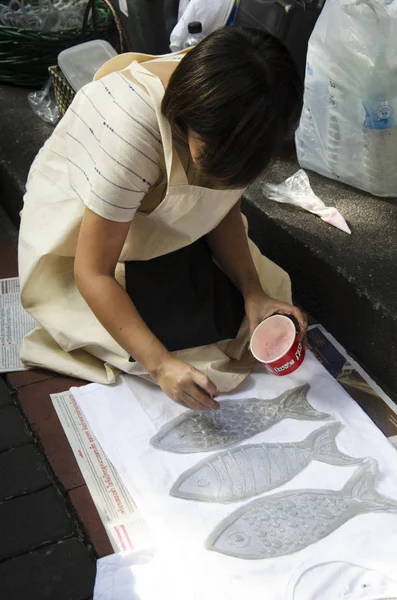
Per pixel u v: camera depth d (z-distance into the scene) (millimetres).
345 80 1797
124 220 1333
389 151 1825
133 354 1392
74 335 1561
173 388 1356
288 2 1988
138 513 1317
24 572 1227
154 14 2441
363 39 1716
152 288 1528
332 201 1938
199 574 1184
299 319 1529
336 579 1167
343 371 1628
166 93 1148
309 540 1230
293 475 1354
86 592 1196
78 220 1507
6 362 1666
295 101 1132
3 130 2422
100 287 1370
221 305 1589
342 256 1723
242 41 1093
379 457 1379
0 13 2660
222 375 1531
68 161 1427
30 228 1588
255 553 1213
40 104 2514
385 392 1632
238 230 1607
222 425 1464
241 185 1163
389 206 1913
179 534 1255
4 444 1467
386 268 1680
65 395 1569
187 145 1263
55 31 2553
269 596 1146
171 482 1354
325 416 1475
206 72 1071
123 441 1439
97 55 2270
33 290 1613
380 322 1593
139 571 1194
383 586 1152
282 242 1863
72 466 1416
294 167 2090
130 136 1254
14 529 1298
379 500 1294
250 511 1288
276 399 1521
